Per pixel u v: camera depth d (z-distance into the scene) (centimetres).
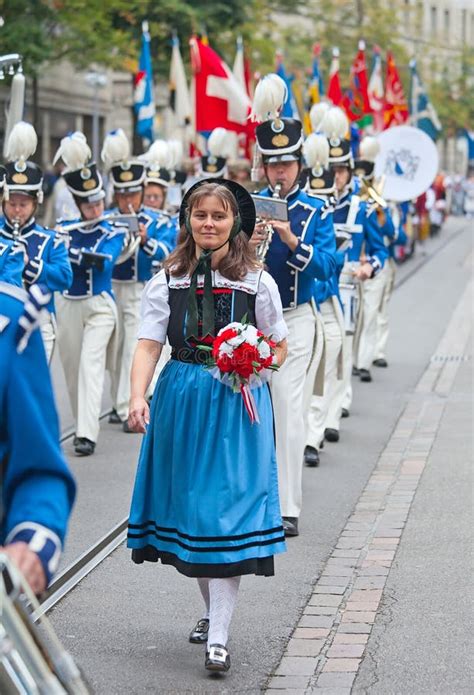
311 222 1480
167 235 2259
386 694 1004
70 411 2302
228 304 1080
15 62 1942
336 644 1121
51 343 1839
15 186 1722
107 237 2016
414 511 1588
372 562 1368
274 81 1491
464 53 12675
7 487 606
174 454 1057
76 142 2005
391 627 1162
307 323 1499
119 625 1170
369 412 2323
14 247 1695
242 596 1257
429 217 7831
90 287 1986
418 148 3188
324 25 9575
